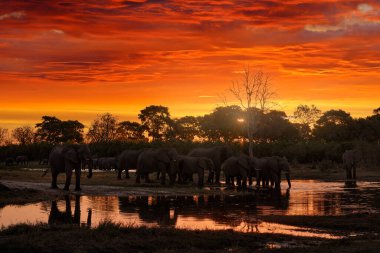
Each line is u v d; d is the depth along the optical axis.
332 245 15.85
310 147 80.00
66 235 16.31
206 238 16.84
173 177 41.75
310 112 138.88
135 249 15.41
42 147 86.31
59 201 28.59
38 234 16.41
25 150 85.88
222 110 120.56
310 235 18.39
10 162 76.62
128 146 78.69
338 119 117.50
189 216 23.05
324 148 79.25
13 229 17.23
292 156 78.88
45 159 78.69
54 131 130.38
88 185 38.22
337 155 77.19
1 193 29.66
